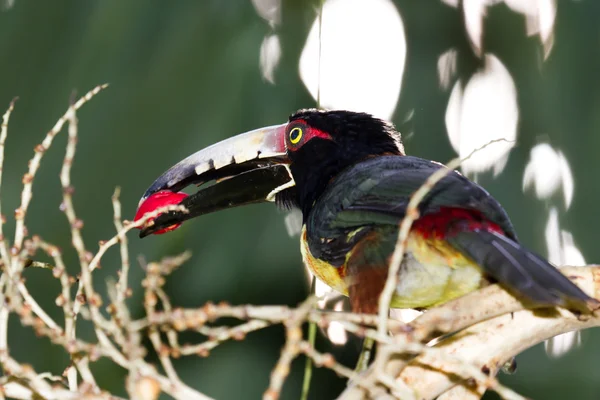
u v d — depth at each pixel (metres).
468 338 6.55
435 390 6.33
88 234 10.40
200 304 10.77
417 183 7.71
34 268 10.64
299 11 10.91
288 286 10.76
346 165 9.20
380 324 5.31
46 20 10.98
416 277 7.49
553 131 10.81
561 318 6.59
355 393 5.84
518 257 6.63
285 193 9.49
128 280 10.34
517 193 10.79
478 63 11.30
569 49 10.91
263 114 10.51
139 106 10.52
